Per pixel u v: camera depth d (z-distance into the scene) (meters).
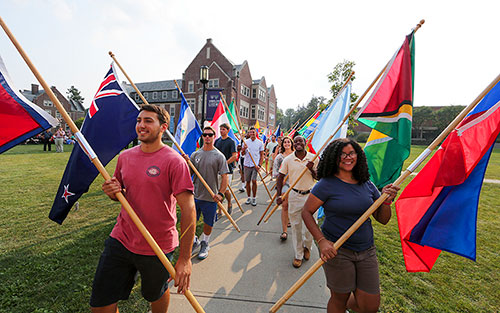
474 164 1.94
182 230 1.61
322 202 1.90
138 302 2.37
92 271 2.84
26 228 3.99
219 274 2.88
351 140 1.90
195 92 31.64
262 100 38.06
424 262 2.20
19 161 11.30
